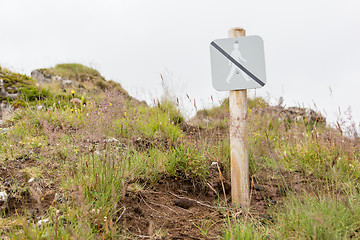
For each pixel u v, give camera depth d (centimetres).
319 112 528
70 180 316
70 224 253
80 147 356
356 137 443
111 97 416
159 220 297
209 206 340
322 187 372
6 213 276
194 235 274
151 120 609
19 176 335
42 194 306
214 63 335
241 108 330
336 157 421
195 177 384
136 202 317
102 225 261
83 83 1405
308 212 267
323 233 237
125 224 278
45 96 820
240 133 330
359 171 410
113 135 450
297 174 431
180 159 396
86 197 287
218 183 388
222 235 272
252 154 454
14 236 219
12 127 525
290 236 256
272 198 361
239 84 327
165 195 352
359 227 259
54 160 376
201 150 436
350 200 299
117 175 326
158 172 388
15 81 884
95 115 387
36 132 494
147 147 476
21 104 734
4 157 383
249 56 325
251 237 248
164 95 799
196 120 775
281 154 461
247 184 335
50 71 1420
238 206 329
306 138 526
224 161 435
